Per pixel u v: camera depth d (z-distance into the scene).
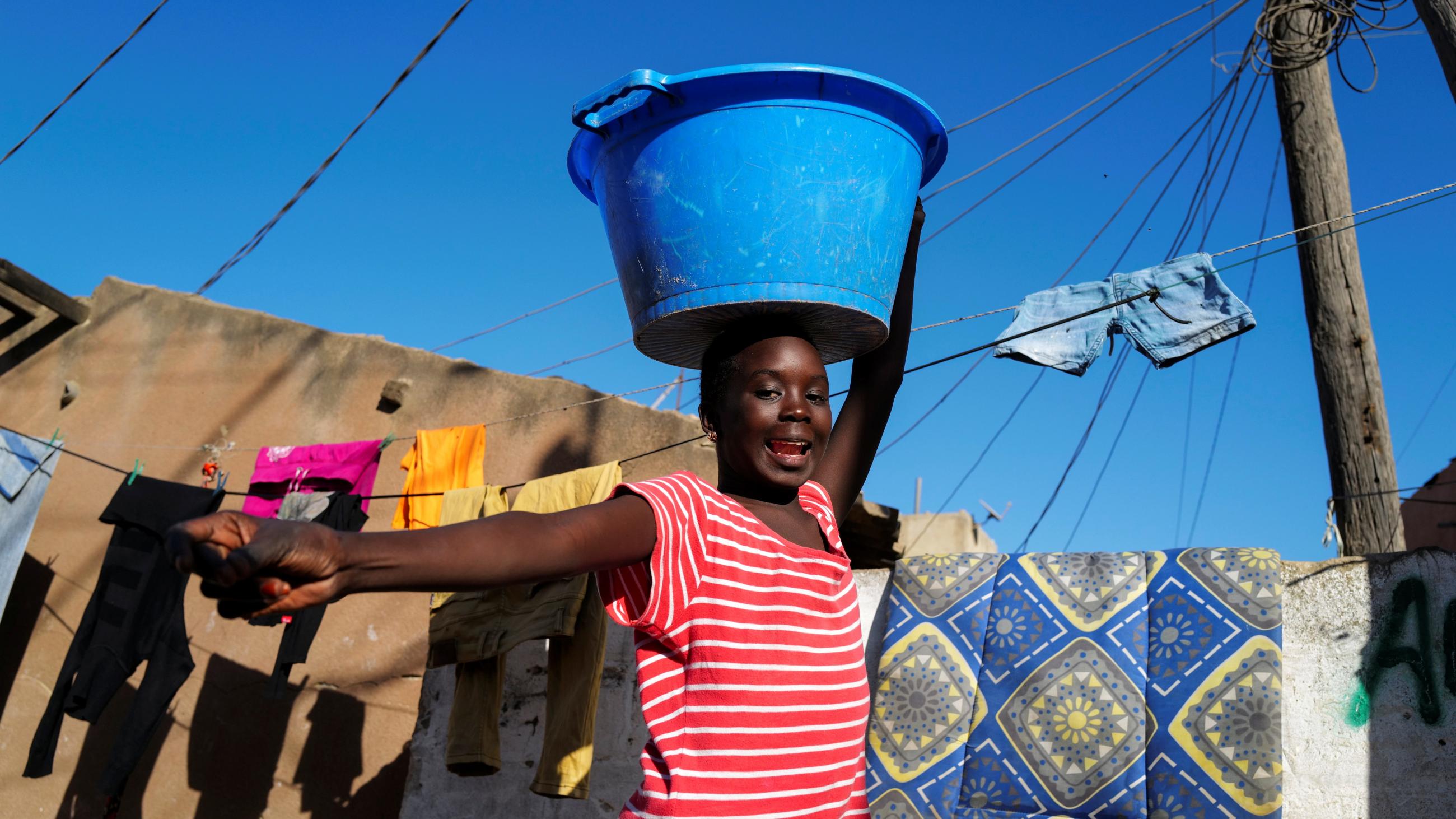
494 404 7.38
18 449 7.35
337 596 1.06
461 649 4.39
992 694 3.49
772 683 1.56
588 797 4.32
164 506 6.50
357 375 7.85
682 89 1.89
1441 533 11.65
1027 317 3.55
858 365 2.35
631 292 2.02
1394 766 3.09
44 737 6.27
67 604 8.12
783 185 1.87
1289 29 6.21
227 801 6.93
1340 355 6.16
